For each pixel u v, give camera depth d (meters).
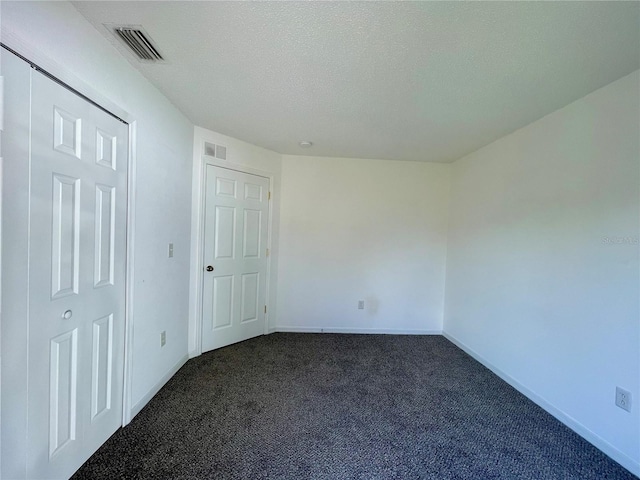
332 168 3.62
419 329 3.74
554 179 2.11
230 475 1.46
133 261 1.78
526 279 2.35
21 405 1.11
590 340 1.81
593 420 1.78
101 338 1.55
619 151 1.67
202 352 2.88
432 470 1.53
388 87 1.87
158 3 1.22
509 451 1.69
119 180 1.65
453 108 2.14
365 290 3.70
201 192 2.74
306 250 3.63
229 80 1.86
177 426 1.80
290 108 2.24
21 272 1.09
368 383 2.44
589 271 1.83
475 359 2.99
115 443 1.62
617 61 1.51
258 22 1.32
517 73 1.66
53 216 1.22
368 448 1.68
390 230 3.70
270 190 3.45
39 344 1.18
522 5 1.16
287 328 3.66
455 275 3.50
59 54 1.21
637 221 1.58
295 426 1.85
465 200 3.33
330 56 1.56
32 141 1.11
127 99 1.68
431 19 1.26
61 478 1.31
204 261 2.83
